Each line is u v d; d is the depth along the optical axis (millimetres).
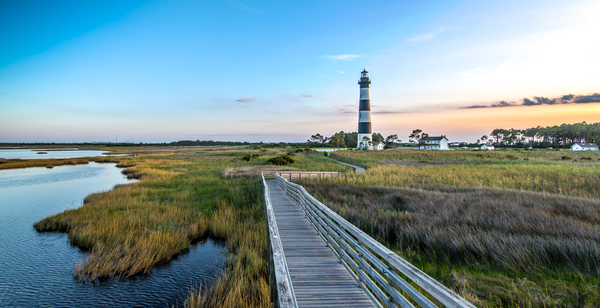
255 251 8922
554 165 33125
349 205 12664
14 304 6715
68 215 13273
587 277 5508
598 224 8867
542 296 4895
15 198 19031
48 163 46125
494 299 4988
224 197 17359
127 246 9258
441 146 108500
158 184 22719
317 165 38000
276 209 11703
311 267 5582
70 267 8555
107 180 27984
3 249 9883
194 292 7184
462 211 10883
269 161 40594
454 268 6516
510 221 9055
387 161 44250
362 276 4531
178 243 9930
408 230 8656
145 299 6941
